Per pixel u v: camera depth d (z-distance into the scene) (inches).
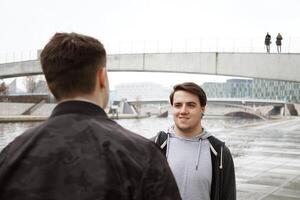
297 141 923.4
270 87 6879.9
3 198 57.6
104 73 66.6
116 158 56.9
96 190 54.9
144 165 57.2
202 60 1476.4
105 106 69.8
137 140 60.3
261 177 426.3
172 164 130.5
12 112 2861.7
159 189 56.5
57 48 62.6
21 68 1982.0
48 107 3053.6
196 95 133.5
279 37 1332.4
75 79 62.7
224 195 130.5
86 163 56.8
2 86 3248.0
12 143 62.9
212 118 4928.6
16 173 58.4
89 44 63.5
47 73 63.6
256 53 1370.6
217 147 131.7
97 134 59.3
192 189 127.6
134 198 55.4
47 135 60.3
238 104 5255.9
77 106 62.4
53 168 57.2
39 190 56.1
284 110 5275.6
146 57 1605.6
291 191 351.9
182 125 133.6
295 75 1315.2
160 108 5182.1
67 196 55.2
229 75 1423.5
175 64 1539.1
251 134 1136.8
